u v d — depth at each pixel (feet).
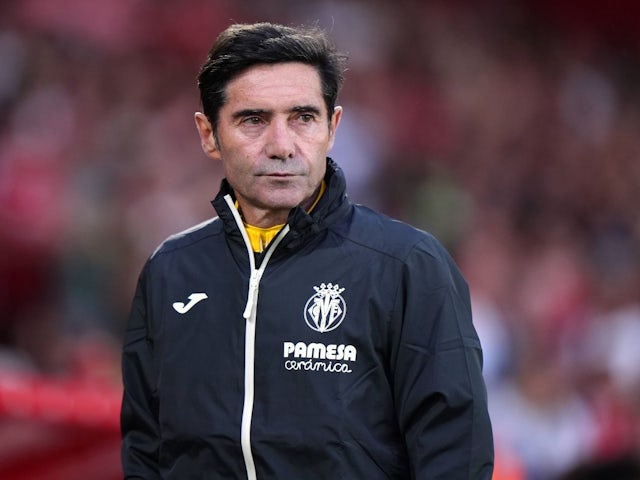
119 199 114.42
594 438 85.87
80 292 104.42
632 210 148.77
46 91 125.70
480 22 159.63
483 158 144.56
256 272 31.65
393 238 31.81
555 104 157.99
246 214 32.60
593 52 166.71
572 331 110.11
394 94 145.07
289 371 30.68
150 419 33.58
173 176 119.24
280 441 30.30
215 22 140.56
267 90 31.12
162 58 135.13
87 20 132.77
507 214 135.03
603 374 94.79
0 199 110.11
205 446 30.99
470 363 30.86
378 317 30.91
